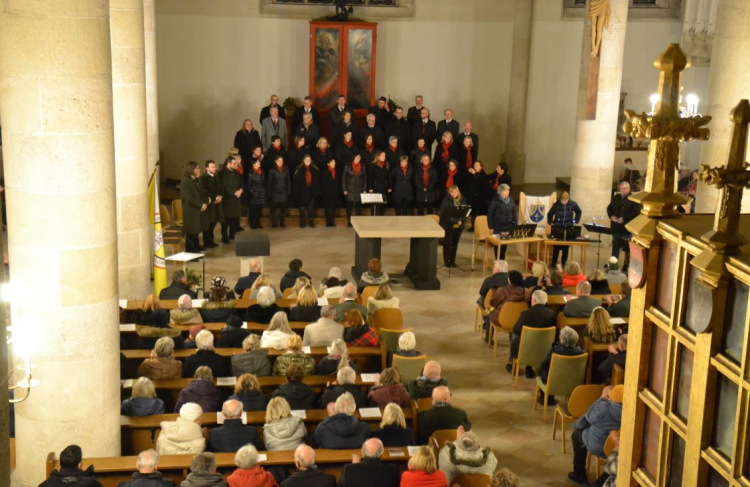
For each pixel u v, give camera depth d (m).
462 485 7.81
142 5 12.89
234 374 10.05
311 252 18.11
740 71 12.27
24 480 8.80
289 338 10.20
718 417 2.99
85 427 8.61
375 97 23.34
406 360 10.52
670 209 3.37
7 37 7.71
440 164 20.41
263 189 19.38
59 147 7.91
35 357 8.41
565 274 14.00
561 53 23.75
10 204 8.20
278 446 8.25
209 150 23.09
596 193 19.14
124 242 13.31
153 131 16.42
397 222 16.14
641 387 3.47
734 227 2.93
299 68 22.95
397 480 7.50
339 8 22.30
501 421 11.09
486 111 23.88
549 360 11.02
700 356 3.02
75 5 7.70
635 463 3.54
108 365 8.65
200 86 22.78
